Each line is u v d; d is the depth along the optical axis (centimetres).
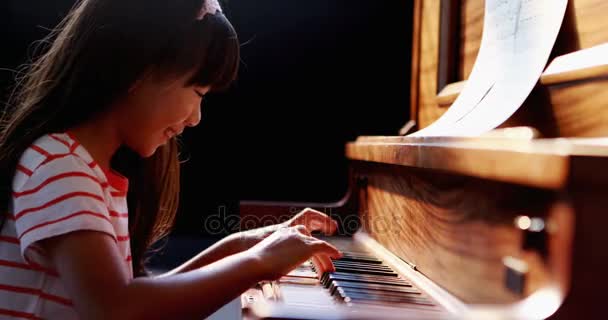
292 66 289
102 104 81
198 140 300
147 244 112
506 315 48
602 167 42
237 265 73
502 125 101
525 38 102
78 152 78
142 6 79
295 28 287
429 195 85
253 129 296
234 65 85
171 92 82
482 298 63
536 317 45
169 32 79
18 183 76
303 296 84
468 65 148
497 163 50
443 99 147
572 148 44
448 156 62
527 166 46
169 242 302
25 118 83
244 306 81
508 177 48
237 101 295
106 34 81
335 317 63
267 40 289
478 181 65
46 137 79
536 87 96
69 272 68
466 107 109
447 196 77
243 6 288
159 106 82
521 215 54
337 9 282
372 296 78
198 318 70
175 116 83
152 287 68
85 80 81
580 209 43
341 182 290
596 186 42
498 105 96
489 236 62
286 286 91
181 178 303
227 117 297
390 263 104
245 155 298
